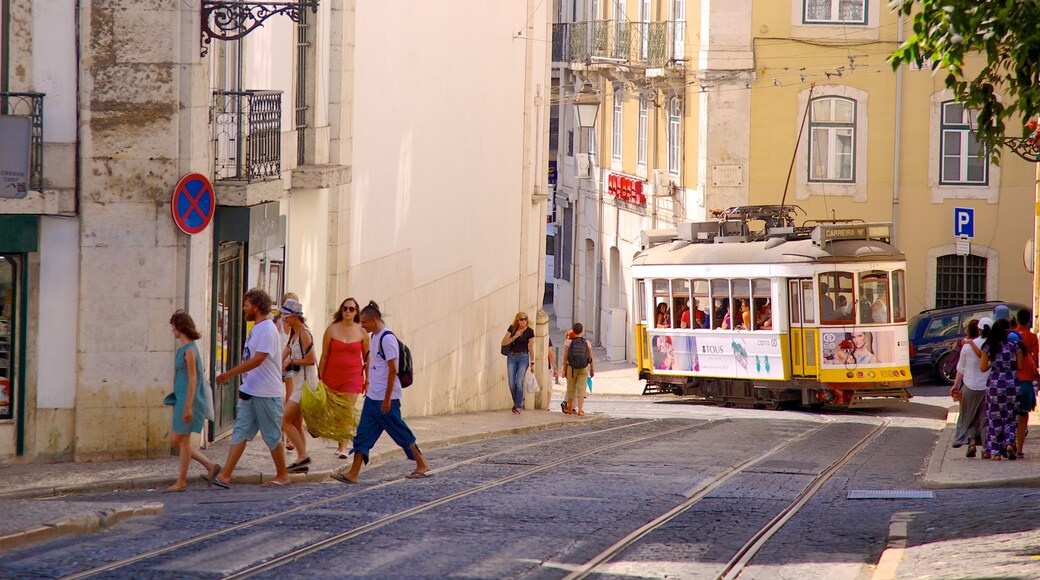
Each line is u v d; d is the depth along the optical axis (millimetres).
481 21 90562
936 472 49750
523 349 85688
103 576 28156
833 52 122625
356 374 50688
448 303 84875
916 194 121938
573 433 72875
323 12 62469
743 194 124875
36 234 48719
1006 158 119625
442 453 58531
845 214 123375
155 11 48969
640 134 148250
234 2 50000
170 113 49281
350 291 66188
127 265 49406
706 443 65000
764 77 123812
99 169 49031
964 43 34312
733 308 96062
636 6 148500
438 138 81562
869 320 91938
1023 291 120188
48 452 49188
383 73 70562
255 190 51750
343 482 46656
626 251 151875
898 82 121562
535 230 107312
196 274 50375
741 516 39188
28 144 45156
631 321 148625
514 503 41000
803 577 29656
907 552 31984
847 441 67062
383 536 33875
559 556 31656
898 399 95625
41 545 32469
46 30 48719
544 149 108062
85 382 49312
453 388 86438
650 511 39969
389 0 71188
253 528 34844
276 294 59375
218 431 54125
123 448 49656
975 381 55000
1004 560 29438
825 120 123312
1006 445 52812
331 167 60875
